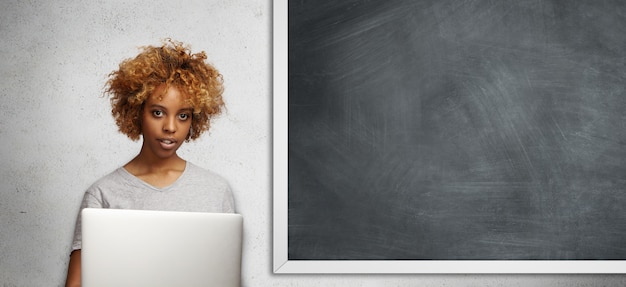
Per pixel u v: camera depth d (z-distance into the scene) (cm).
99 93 243
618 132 250
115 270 152
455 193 246
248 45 248
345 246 243
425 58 249
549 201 247
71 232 239
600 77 252
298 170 245
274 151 244
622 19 250
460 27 251
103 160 242
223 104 246
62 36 244
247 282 242
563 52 251
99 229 152
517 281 245
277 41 247
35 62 243
